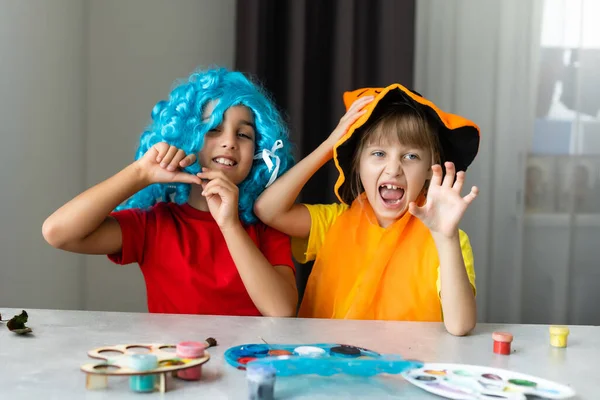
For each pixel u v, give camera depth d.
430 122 1.19
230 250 1.11
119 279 1.90
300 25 1.82
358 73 1.89
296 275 1.85
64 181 1.72
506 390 0.59
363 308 1.14
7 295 1.45
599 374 0.68
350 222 1.24
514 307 2.04
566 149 2.06
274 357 0.67
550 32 2.05
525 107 2.03
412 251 1.17
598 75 2.06
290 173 1.22
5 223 1.43
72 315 0.88
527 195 2.07
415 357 0.72
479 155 2.04
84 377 0.60
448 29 2.02
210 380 0.61
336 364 0.66
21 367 0.63
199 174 1.10
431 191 0.92
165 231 1.19
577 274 2.08
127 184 1.09
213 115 1.16
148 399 0.55
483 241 2.05
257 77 1.81
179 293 1.16
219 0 1.96
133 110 1.91
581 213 2.08
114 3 1.89
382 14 1.88
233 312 1.17
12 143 1.45
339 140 1.20
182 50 1.94
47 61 1.60
